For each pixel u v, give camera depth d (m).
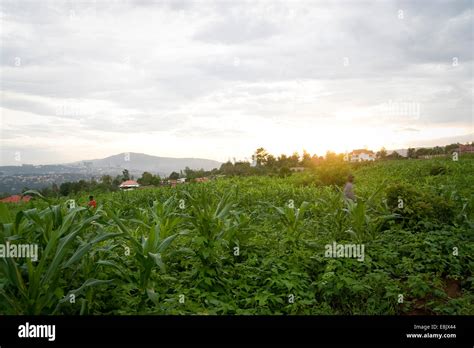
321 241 7.41
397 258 6.70
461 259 6.71
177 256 6.35
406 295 5.74
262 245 7.01
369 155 35.66
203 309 4.74
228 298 5.36
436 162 22.58
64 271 4.72
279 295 5.39
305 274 6.03
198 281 5.45
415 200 8.73
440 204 8.60
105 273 5.08
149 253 4.41
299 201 13.45
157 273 5.61
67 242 4.07
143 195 15.56
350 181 11.70
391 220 8.54
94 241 4.27
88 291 4.45
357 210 7.40
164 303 4.72
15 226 4.35
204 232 5.90
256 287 5.68
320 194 13.70
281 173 25.56
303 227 8.08
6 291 4.30
